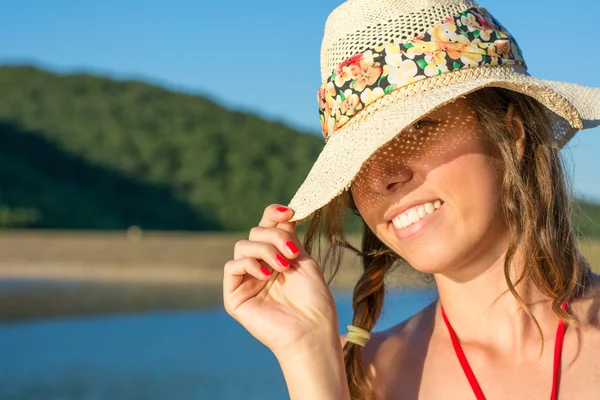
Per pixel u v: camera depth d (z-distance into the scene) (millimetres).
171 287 23062
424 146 1626
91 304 18406
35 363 11031
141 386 9484
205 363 11031
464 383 1729
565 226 1715
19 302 18047
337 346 1752
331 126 1731
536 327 1709
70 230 50844
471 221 1631
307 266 1806
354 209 2002
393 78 1620
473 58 1608
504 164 1648
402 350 1877
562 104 1617
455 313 1797
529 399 1631
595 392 1586
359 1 1690
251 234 1800
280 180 64875
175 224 58156
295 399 1708
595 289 1757
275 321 1747
